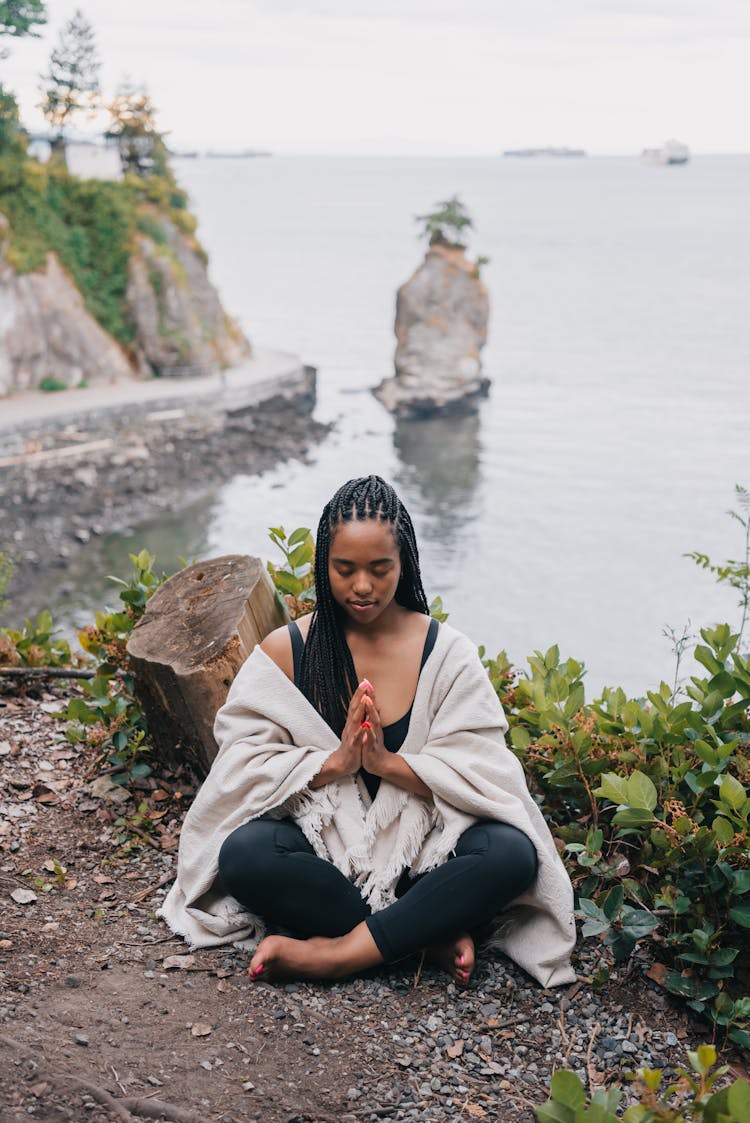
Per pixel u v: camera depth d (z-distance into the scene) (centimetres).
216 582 389
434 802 299
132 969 289
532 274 19438
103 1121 219
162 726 387
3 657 489
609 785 296
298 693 311
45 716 456
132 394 4806
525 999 289
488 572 5050
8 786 392
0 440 4181
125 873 343
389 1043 267
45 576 3691
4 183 4672
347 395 8544
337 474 5222
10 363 4647
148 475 4444
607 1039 272
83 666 502
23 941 297
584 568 5066
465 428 7119
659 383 9800
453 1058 264
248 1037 263
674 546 5344
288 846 294
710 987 279
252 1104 237
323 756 302
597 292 16975
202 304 5341
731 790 291
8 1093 221
